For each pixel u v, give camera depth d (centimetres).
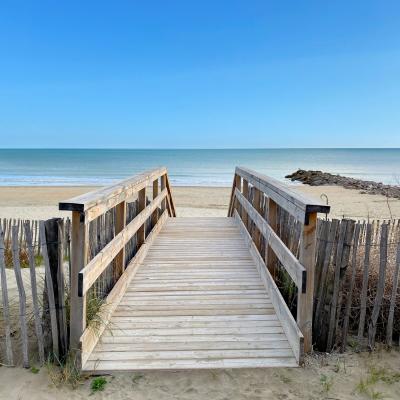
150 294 413
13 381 279
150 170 654
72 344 282
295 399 259
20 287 296
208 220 841
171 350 307
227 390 267
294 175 3897
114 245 364
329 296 324
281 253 359
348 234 319
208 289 428
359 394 265
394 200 1888
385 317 347
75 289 279
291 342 312
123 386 270
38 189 2455
